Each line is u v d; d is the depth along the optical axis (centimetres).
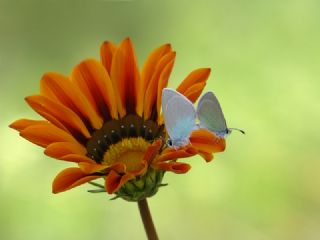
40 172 54
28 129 30
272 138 55
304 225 51
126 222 49
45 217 51
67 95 31
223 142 30
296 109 57
